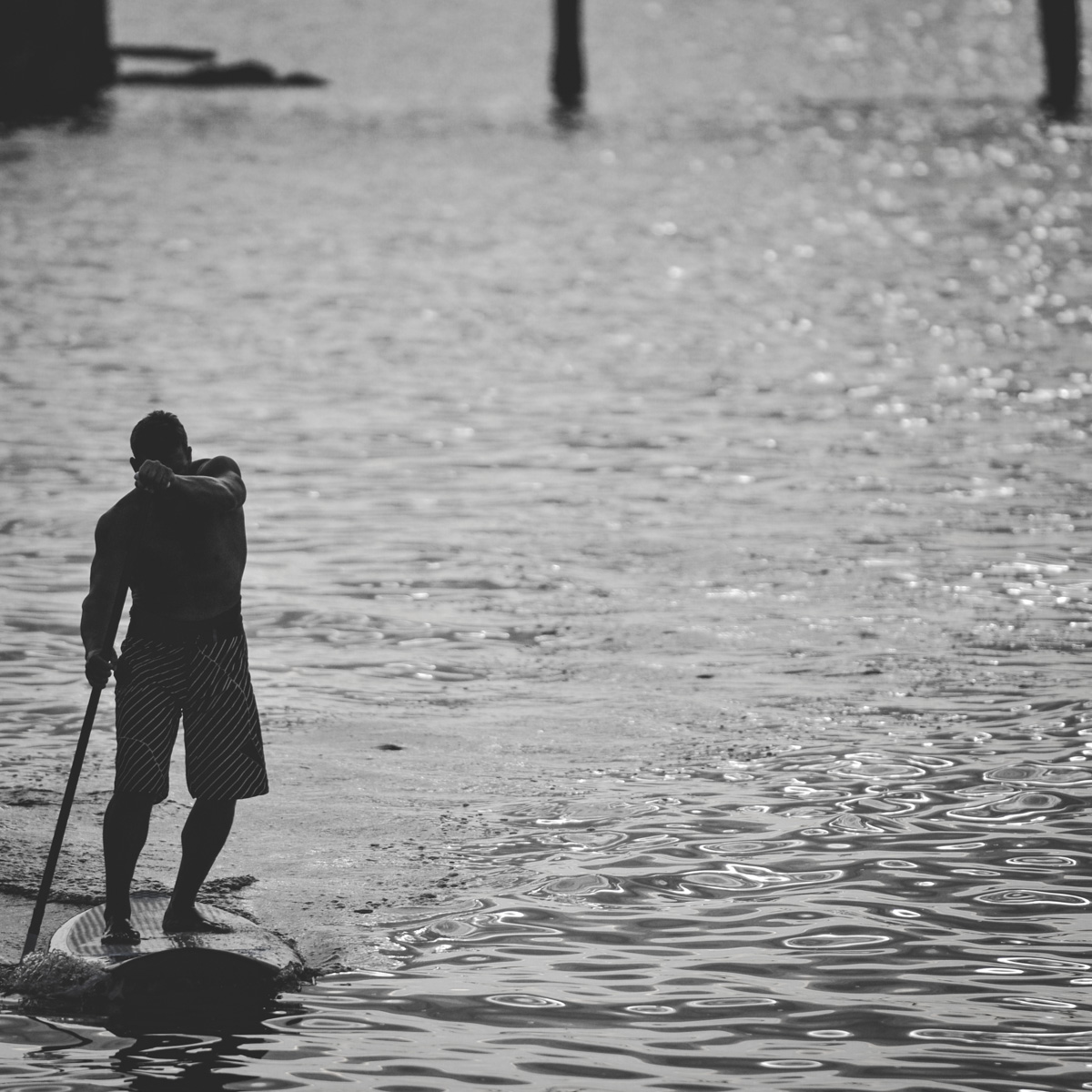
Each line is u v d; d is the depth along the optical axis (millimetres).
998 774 27562
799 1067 18578
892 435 57156
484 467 52781
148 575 22047
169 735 22031
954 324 80750
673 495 48875
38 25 183250
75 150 150250
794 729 29906
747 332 78688
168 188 128750
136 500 21656
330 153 151625
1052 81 195000
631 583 39812
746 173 143250
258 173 138125
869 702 31281
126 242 105062
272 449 55250
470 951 21562
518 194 129500
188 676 22000
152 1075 18562
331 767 28203
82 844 25219
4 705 31547
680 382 67062
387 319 81500
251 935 21641
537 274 95875
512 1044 19172
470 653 34656
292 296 87688
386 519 46281
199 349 73188
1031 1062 18641
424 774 27906
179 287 89938
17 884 23781
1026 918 22281
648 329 79562
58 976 20578
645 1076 18453
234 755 22062
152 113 181625
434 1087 18250
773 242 109188
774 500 48250
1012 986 20391
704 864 24188
